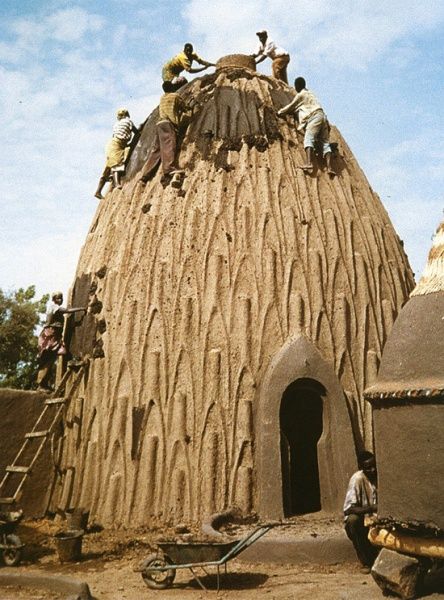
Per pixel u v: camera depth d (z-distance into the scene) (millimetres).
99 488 9883
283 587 6938
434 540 5215
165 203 10945
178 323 9984
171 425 9570
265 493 9031
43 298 26578
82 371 10648
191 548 6969
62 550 8266
